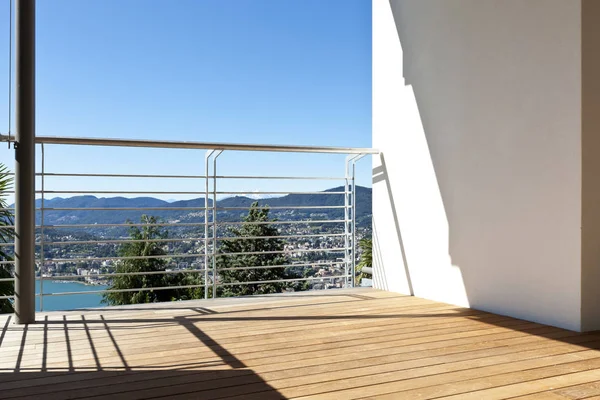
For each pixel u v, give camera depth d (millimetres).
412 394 1533
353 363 1837
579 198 2268
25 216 2467
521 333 2266
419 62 3215
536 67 2455
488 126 2723
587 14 2258
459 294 2928
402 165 3383
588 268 2287
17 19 2434
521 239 2547
